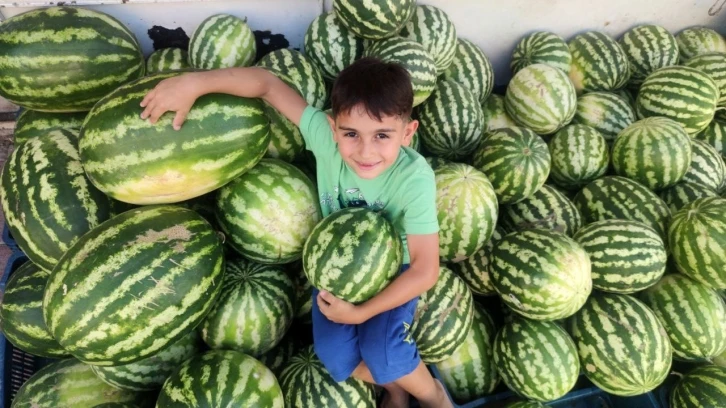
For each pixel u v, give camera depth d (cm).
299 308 248
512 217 288
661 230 274
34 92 232
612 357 233
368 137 177
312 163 263
